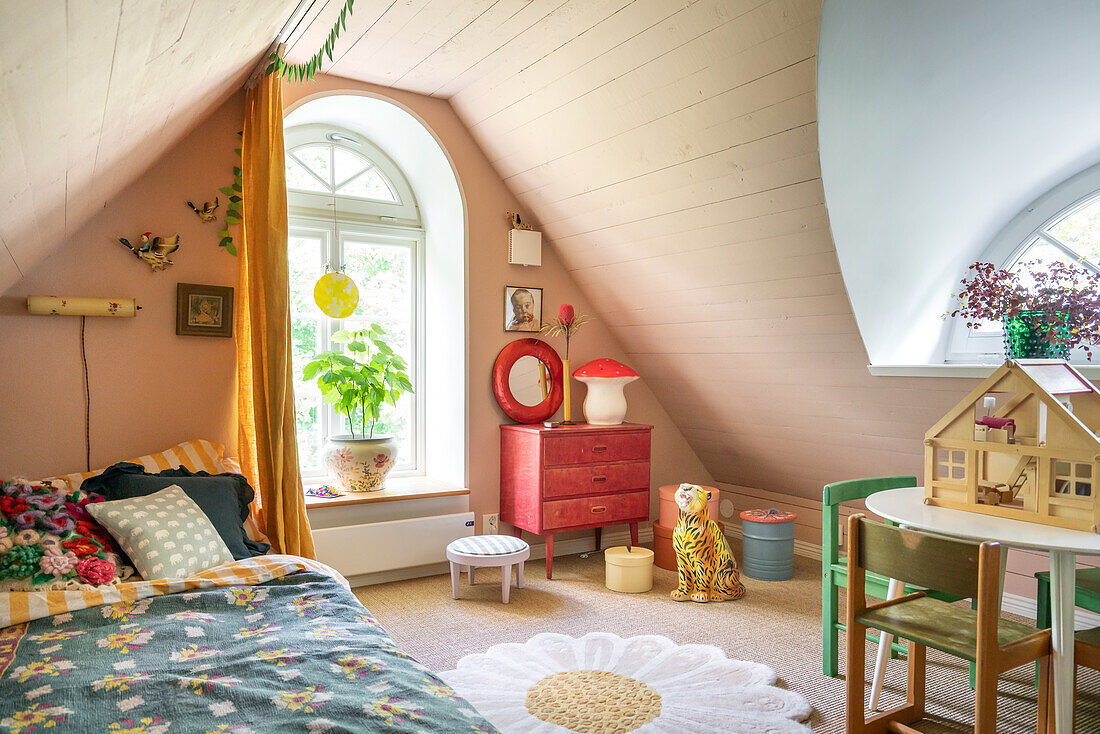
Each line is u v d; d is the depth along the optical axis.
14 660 1.67
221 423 3.29
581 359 4.49
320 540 3.51
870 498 2.48
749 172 2.92
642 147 3.21
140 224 3.11
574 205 3.86
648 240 3.64
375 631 1.93
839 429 3.71
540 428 3.94
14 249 2.03
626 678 2.63
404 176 4.32
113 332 3.05
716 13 2.48
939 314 3.44
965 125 2.84
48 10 0.78
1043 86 2.74
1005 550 2.25
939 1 2.35
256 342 3.04
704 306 3.72
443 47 3.16
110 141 1.86
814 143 2.62
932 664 2.82
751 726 2.27
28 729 1.34
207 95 2.62
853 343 3.21
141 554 2.27
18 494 2.25
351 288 3.73
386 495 3.76
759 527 3.97
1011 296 2.88
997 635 1.79
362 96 3.63
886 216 2.96
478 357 4.09
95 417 3.01
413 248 4.34
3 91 0.91
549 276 4.35
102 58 1.15
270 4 1.97
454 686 2.55
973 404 2.26
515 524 4.06
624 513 4.13
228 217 3.28
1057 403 2.07
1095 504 1.96
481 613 3.35
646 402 4.74
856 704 2.13
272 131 2.96
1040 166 3.09
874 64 2.51
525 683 2.58
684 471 4.93
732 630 3.16
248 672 1.61
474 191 4.03
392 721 1.36
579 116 3.32
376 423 4.23
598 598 3.59
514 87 3.43
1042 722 2.04
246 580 2.28
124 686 1.52
